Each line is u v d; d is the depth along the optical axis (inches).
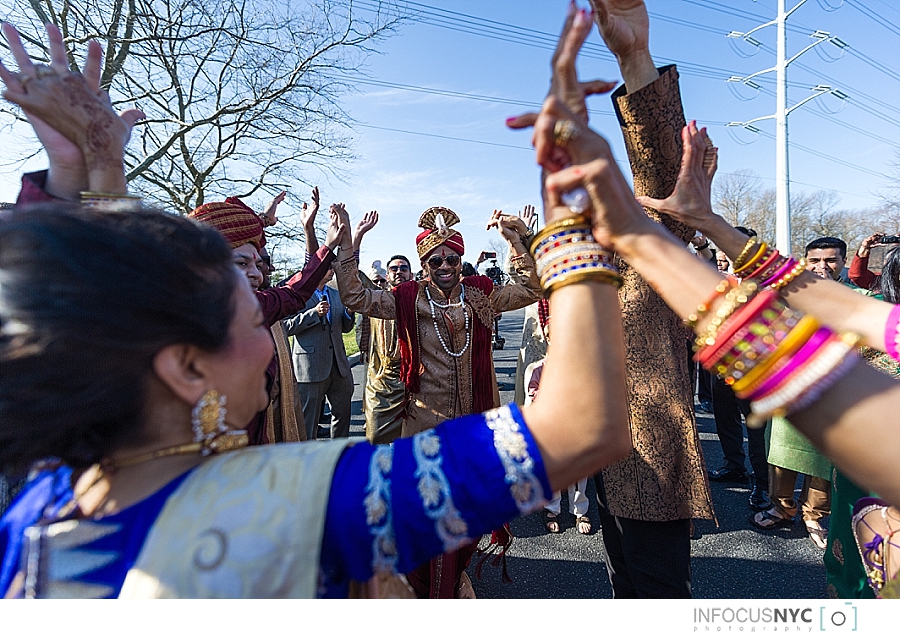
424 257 106.3
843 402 23.6
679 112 51.7
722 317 26.6
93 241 25.5
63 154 38.1
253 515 24.4
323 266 98.4
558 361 27.4
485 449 26.5
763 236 1652.3
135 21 352.2
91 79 39.8
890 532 43.3
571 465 26.2
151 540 24.5
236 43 405.1
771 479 131.3
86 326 24.0
